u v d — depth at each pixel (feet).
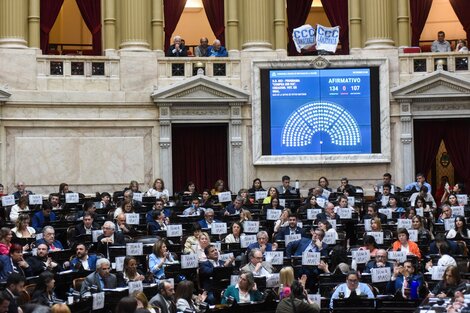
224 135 116.78
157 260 73.20
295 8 123.13
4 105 110.11
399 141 115.96
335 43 115.65
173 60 115.44
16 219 85.51
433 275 69.36
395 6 121.49
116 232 78.33
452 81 114.73
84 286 65.31
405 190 107.04
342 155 115.14
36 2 114.93
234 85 115.85
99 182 112.98
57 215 90.58
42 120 111.55
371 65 115.44
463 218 84.84
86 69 113.50
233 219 90.33
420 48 122.01
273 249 78.79
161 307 60.34
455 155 117.39
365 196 115.14
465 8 123.54
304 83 114.93
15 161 110.63
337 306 62.69
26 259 70.54
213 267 73.20
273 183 115.24
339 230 88.99
